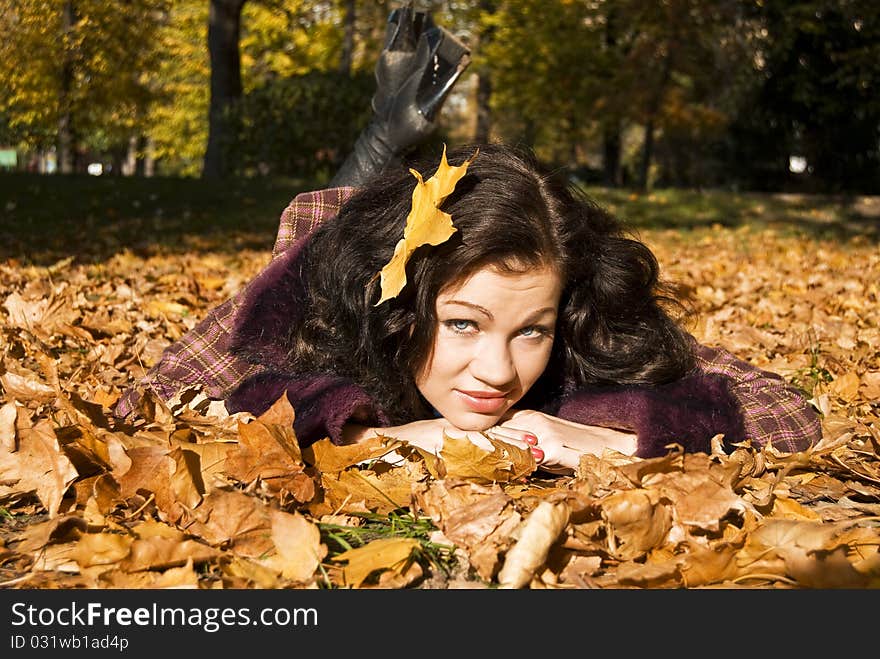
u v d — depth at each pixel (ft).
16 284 17.76
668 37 65.51
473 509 5.44
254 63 91.09
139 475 5.76
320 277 7.33
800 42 58.08
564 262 6.65
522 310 6.44
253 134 47.47
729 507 5.51
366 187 7.49
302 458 6.39
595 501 5.49
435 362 6.66
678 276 22.85
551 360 7.68
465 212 6.35
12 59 85.66
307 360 7.39
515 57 74.90
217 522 5.43
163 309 15.34
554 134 100.94
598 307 7.44
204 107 104.47
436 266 6.31
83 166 129.59
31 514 6.06
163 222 31.71
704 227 38.70
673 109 68.54
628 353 7.55
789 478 7.11
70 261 19.57
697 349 8.25
